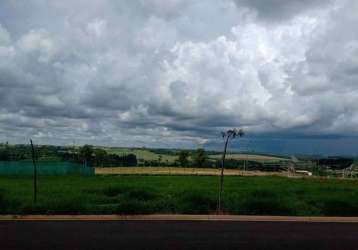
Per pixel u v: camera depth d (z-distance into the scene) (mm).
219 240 12438
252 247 11578
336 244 12188
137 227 14711
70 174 50938
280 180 45938
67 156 79625
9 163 49250
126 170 72938
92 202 20188
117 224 15430
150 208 17797
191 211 17797
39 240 12219
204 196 19297
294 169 72562
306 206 19109
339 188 32031
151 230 14062
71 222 15930
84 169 53250
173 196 22031
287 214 17875
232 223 15984
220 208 18266
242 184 37219
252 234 13516
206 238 12719
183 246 11547
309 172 70062
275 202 18406
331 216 17812
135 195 21547
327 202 19203
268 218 17297
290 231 14242
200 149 92062
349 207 18391
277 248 11523
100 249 11094
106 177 47906
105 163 87312
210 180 43656
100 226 14906
